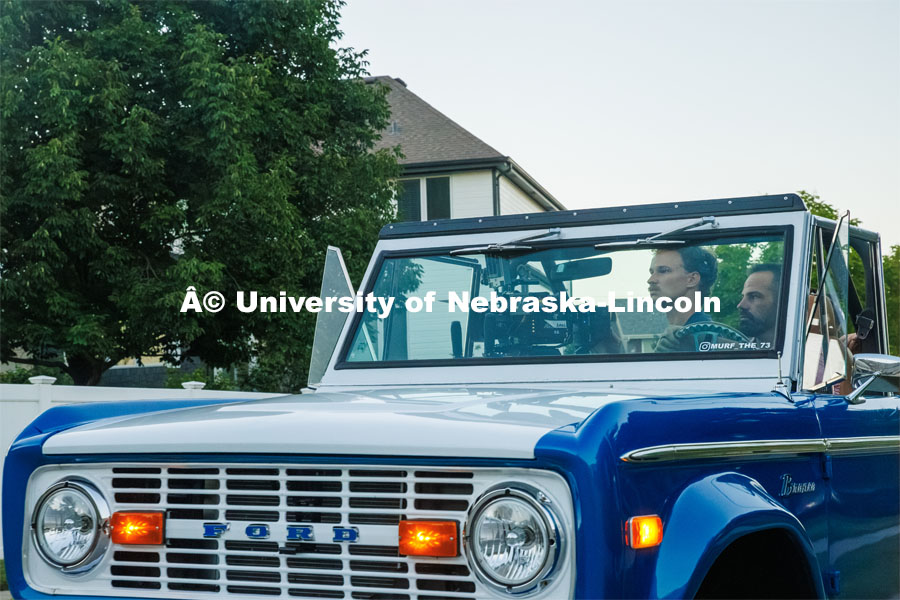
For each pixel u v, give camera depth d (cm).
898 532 382
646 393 296
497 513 231
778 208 358
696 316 354
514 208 3180
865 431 352
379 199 1925
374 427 249
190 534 264
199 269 1547
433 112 3278
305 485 256
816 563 278
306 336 1775
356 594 247
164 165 1602
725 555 270
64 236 1535
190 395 1011
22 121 1509
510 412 256
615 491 229
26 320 1606
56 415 305
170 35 1675
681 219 371
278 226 1622
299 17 1842
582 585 223
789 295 343
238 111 1588
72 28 1638
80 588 275
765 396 307
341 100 1953
